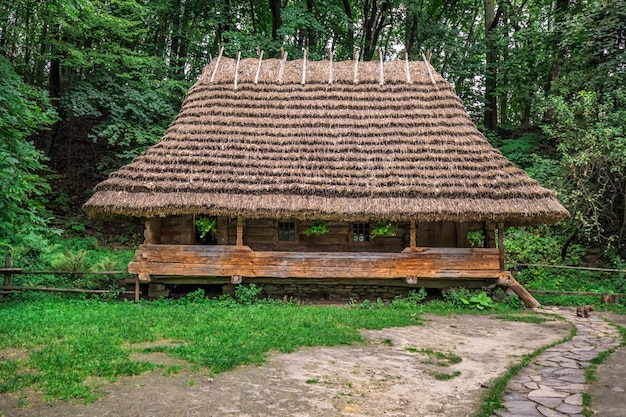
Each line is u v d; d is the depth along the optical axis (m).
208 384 6.22
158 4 22.91
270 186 12.59
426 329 10.09
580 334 9.84
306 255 12.96
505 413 5.56
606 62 17.05
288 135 13.95
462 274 12.99
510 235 18.78
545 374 7.07
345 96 15.06
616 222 17.42
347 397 6.03
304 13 22.64
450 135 13.90
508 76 23.92
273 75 15.80
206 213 12.23
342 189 12.56
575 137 16.61
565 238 17.98
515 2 28.22
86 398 5.60
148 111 20.11
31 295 12.67
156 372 6.57
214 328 9.05
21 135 11.55
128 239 20.52
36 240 11.73
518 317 11.56
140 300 12.71
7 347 7.61
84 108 18.84
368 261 12.96
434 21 27.38
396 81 15.58
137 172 12.66
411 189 12.56
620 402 5.89
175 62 24.08
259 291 13.07
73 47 18.75
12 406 5.38
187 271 12.81
